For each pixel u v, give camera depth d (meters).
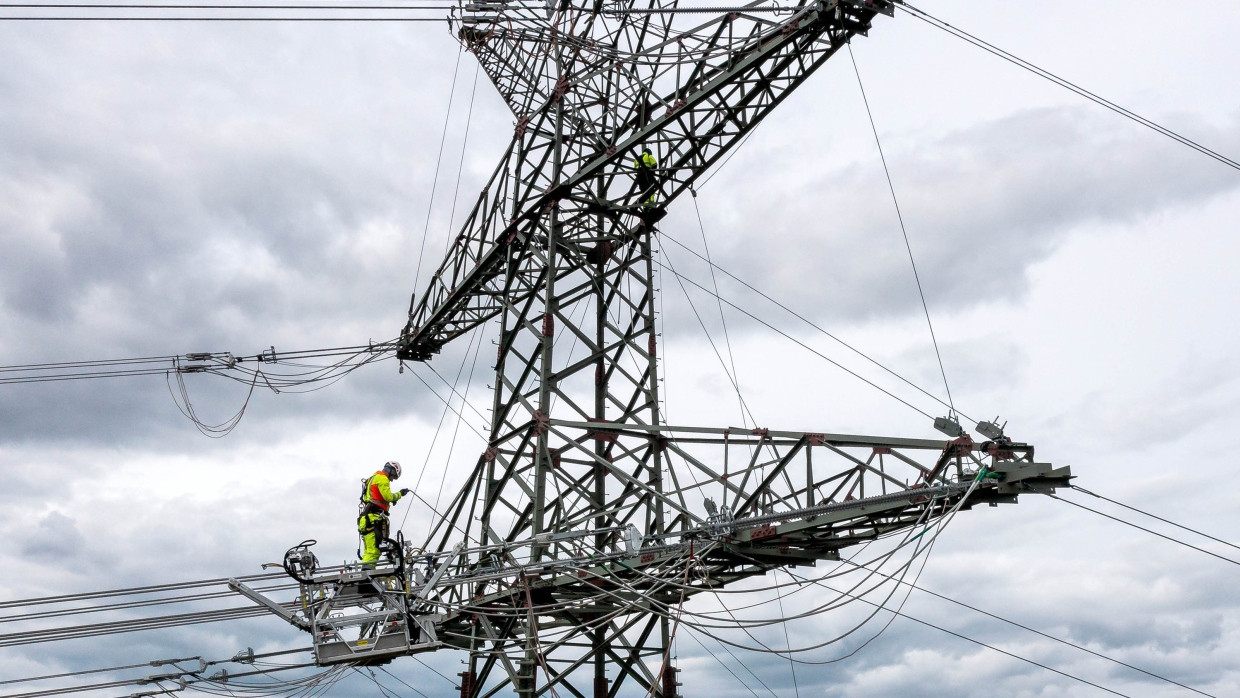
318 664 23.67
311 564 23.97
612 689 28.98
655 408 29.81
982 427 22.47
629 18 29.16
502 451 29.92
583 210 30.50
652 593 25.86
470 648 29.11
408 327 37.31
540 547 27.28
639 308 30.83
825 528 24.55
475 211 33.34
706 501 25.56
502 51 33.53
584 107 30.52
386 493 25.31
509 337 30.72
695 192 29.39
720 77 26.59
